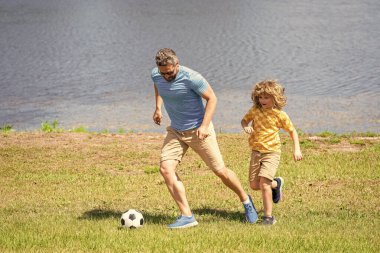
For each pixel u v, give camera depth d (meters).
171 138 12.98
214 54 56.38
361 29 69.12
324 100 38.91
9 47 61.59
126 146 22.27
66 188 17.25
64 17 79.12
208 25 72.44
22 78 47.94
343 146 21.89
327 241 11.55
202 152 13.02
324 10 82.31
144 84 45.16
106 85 45.03
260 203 15.53
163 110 36.56
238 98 39.44
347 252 10.98
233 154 20.83
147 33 68.06
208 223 13.31
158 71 12.65
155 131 31.88
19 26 73.44
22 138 23.50
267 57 54.81
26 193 16.84
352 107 36.84
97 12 82.75
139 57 56.06
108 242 11.49
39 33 68.94
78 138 23.55
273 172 13.29
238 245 11.30
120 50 59.41
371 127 31.84
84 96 41.41
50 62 54.31
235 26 71.44
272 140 13.27
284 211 14.68
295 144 13.19
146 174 18.78
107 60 54.91
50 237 11.87
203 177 18.08
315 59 53.94
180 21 75.31
